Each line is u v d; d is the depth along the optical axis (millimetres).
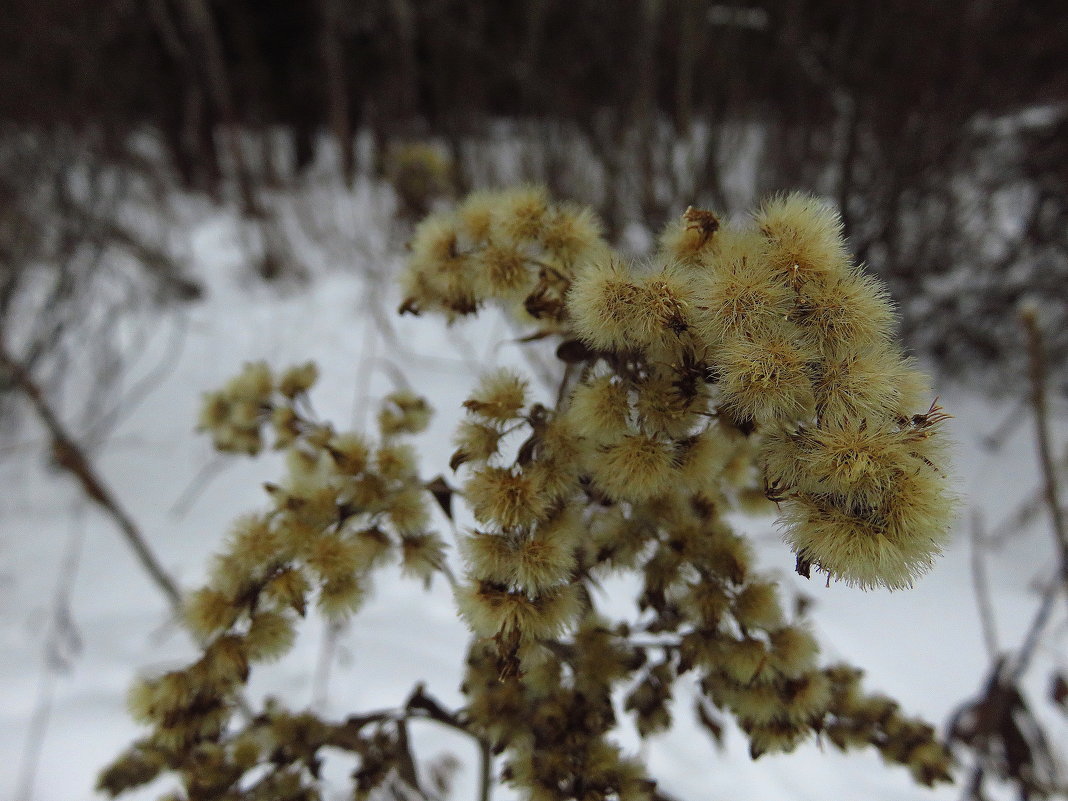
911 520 61
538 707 90
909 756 96
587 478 84
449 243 90
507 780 89
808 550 65
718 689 89
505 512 76
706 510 87
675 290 71
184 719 85
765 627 85
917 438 63
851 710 98
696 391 74
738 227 77
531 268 89
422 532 91
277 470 283
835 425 64
